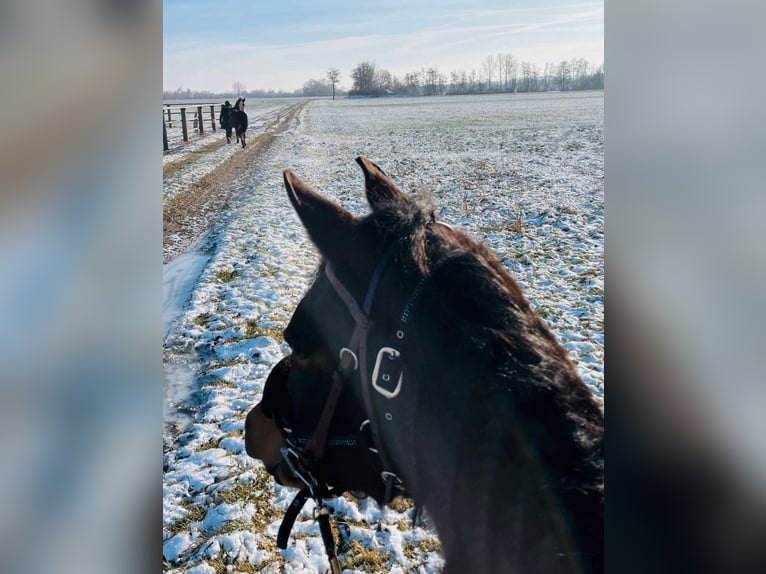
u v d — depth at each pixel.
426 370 1.07
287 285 5.47
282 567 2.35
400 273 1.10
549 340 1.06
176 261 6.19
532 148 12.55
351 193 9.09
